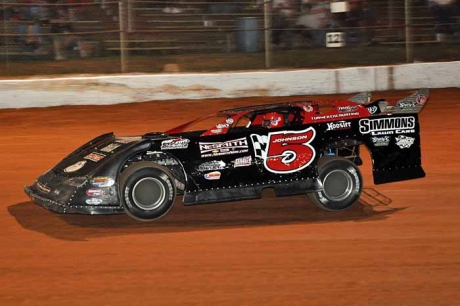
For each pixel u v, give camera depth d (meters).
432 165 13.16
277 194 9.77
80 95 19.66
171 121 17.77
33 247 8.55
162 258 8.15
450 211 10.09
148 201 9.30
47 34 20.66
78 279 7.48
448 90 21.67
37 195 9.48
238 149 9.70
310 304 6.83
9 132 16.47
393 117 10.20
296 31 23.22
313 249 8.47
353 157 11.09
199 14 22.64
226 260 8.08
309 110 10.16
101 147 9.95
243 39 23.11
